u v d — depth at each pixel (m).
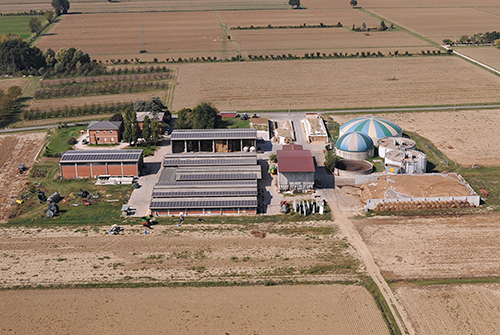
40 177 138.62
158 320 83.50
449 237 106.75
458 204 118.88
